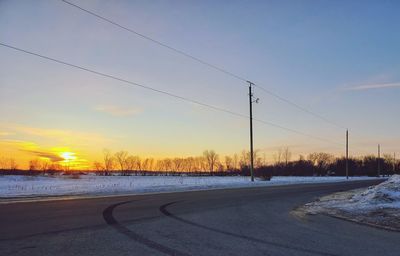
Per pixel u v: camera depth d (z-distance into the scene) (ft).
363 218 49.78
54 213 45.78
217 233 36.24
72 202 59.88
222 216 48.91
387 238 36.37
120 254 26.58
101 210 49.85
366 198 70.69
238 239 33.63
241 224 42.75
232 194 88.12
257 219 47.52
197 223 42.06
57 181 174.19
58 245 28.81
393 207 58.85
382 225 44.34
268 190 107.55
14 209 48.67
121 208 53.16
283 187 127.03
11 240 30.04
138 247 28.86
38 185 127.65
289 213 55.36
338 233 38.63
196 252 27.96
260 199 77.30
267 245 31.40
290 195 90.99
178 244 30.48
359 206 62.34
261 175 211.82
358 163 464.65
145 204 59.72
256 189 111.34
